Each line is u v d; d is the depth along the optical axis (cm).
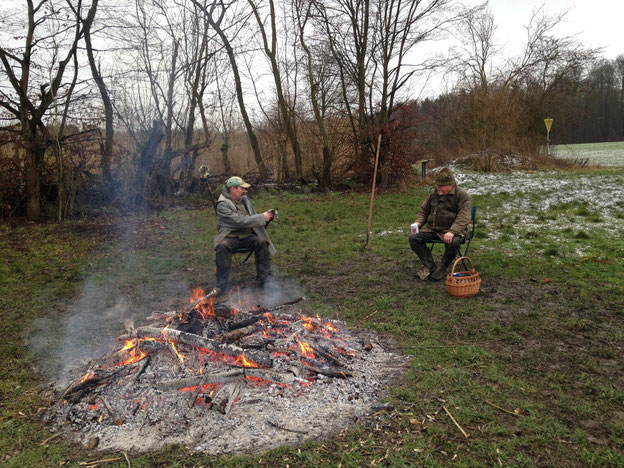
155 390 323
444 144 2441
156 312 455
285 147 1711
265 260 604
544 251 721
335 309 519
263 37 1582
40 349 427
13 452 277
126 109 1308
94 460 268
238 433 287
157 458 267
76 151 1201
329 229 991
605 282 564
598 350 392
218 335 373
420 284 598
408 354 397
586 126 5428
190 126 1444
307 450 270
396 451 267
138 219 1178
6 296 589
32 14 1087
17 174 1181
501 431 282
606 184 1370
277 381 329
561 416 298
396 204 1305
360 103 1678
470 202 595
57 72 1161
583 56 2356
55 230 1037
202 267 727
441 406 312
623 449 264
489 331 440
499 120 2031
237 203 602
